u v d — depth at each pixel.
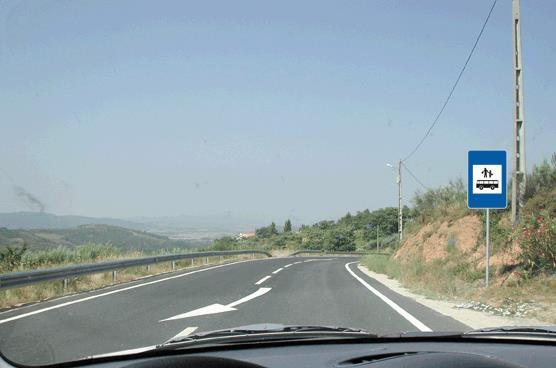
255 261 36.38
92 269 17.11
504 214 18.64
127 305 12.53
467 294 13.50
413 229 30.20
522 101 15.74
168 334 8.84
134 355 4.97
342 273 24.41
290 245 89.38
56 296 14.50
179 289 16.23
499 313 10.94
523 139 15.76
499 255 15.78
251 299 13.70
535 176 18.27
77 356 6.97
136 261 21.23
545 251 13.02
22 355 6.66
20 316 10.79
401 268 21.62
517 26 15.84
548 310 10.65
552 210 15.02
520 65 15.79
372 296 14.41
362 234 105.94
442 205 27.02
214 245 45.91
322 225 108.38
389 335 5.48
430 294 14.08
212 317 10.70
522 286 12.77
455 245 20.02
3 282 12.39
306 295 14.64
